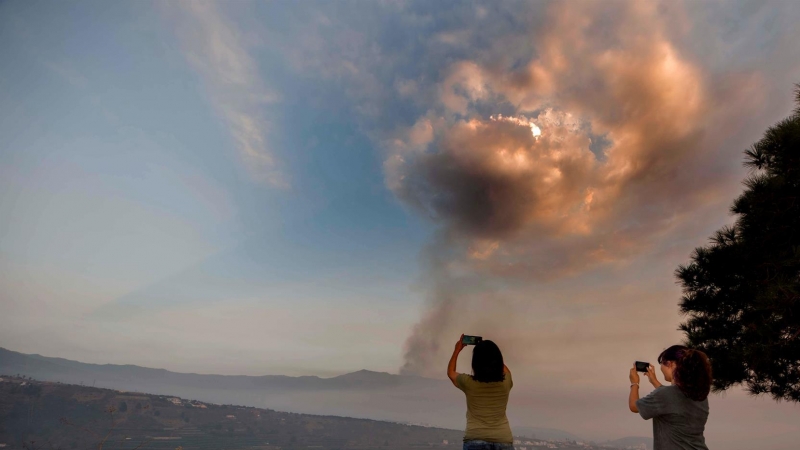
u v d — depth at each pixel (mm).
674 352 4043
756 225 8773
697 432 3709
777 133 8609
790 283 8000
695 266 9680
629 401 4195
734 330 9078
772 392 8602
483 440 3898
